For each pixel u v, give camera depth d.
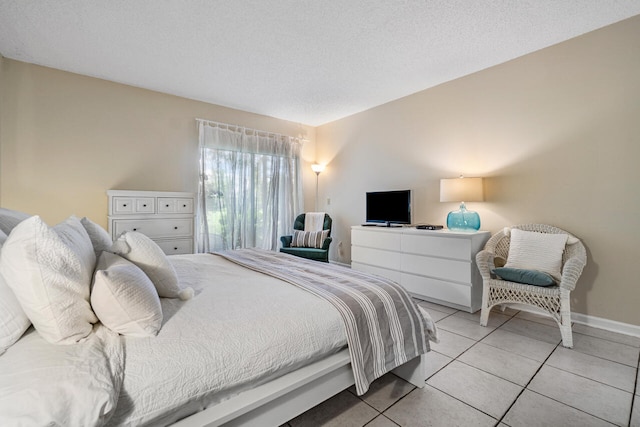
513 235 2.77
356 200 4.73
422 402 1.56
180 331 1.07
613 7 2.22
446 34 2.56
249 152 4.56
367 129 4.54
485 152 3.22
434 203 3.71
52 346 0.89
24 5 2.17
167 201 3.52
